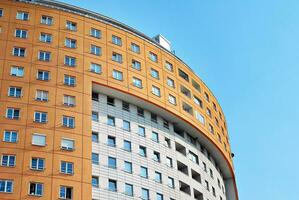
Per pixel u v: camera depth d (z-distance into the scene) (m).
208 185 74.81
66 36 68.12
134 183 62.81
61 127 60.41
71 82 64.62
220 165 84.06
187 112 74.94
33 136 58.56
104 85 66.69
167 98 72.94
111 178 61.09
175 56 79.00
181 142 73.19
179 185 68.38
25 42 65.44
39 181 55.81
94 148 62.00
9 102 60.12
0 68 62.38
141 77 71.31
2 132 57.84
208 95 82.94
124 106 68.88
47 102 61.62
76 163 58.53
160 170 66.94
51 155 57.91
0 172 55.16
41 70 63.88
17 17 67.31
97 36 70.56
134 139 66.56
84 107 63.22
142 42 74.88
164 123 72.50
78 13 71.12
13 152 56.81
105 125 64.88
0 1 68.06
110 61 69.31
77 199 56.31
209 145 78.94
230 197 84.94
